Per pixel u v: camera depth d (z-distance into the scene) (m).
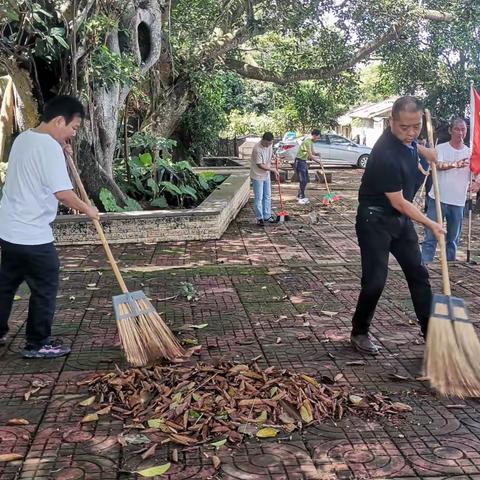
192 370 4.10
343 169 25.47
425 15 15.58
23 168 4.33
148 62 12.10
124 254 8.40
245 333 5.07
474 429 3.48
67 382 4.15
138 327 4.27
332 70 17.53
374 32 16.28
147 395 3.83
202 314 5.58
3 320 4.69
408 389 4.01
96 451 3.26
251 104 38.62
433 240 7.61
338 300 5.99
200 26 16.95
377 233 4.42
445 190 7.39
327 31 16.55
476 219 11.22
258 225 10.74
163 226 9.23
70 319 5.47
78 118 4.43
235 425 3.46
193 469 3.09
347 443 3.33
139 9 11.48
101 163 10.15
